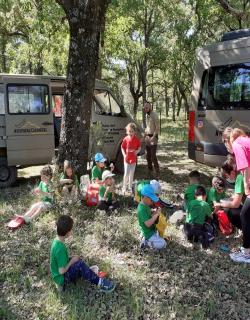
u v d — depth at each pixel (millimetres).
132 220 4184
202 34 17672
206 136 5672
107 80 14039
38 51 10430
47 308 2596
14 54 12555
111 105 6508
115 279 2967
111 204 4523
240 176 3311
